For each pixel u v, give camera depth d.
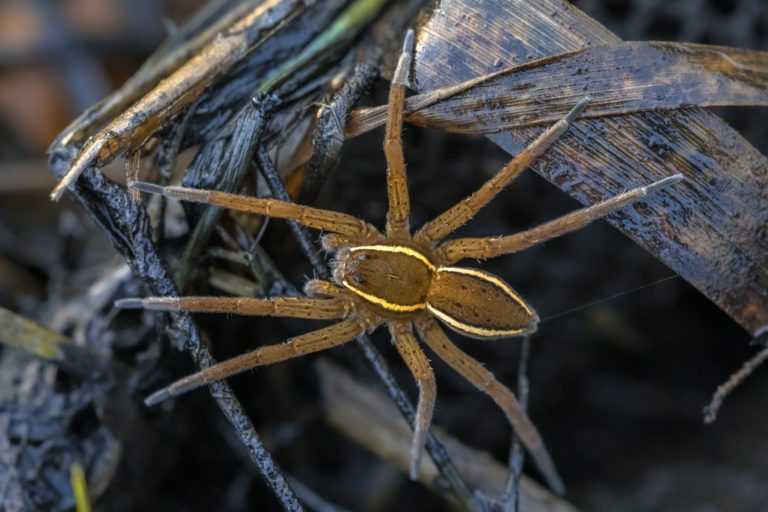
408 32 0.17
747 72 0.17
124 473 0.18
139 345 0.18
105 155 0.17
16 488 0.17
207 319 0.18
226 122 0.17
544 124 0.17
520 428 0.17
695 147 0.17
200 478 0.18
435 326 0.18
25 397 0.18
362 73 0.17
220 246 0.17
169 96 0.17
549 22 0.17
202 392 0.18
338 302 0.17
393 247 0.17
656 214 0.17
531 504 0.18
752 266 0.17
